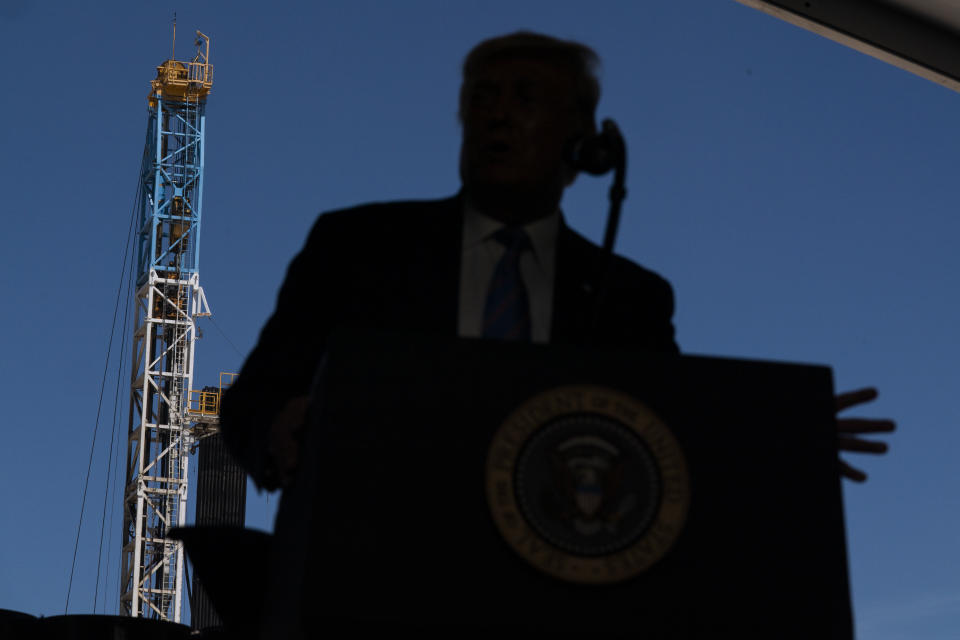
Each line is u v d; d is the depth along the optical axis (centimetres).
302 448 622
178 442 15875
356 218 745
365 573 534
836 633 554
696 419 569
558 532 543
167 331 16525
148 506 15700
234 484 7750
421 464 548
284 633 589
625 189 696
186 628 1360
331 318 728
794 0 1880
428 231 732
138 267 16938
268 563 695
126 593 15388
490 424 555
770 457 570
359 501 541
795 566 559
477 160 725
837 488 571
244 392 726
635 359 571
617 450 557
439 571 537
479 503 546
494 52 743
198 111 17600
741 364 579
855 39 1895
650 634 541
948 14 1889
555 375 564
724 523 559
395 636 536
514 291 715
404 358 559
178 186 17188
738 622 548
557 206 746
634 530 549
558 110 732
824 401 581
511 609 536
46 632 1373
